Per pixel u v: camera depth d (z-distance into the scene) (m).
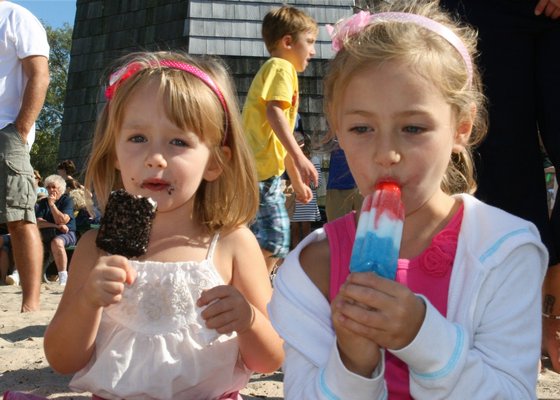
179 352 2.30
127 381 2.29
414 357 1.59
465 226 1.85
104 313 2.34
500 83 3.16
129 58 2.66
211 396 2.36
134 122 2.34
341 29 1.94
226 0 14.41
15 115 4.98
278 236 4.59
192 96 2.36
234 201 2.53
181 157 2.34
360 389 1.62
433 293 1.83
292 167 4.62
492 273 1.78
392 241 1.61
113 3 16.92
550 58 3.12
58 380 3.36
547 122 3.15
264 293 2.47
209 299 2.15
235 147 2.54
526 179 3.18
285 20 4.98
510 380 1.70
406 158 1.72
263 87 4.60
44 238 9.51
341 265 1.93
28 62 4.94
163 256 2.40
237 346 2.35
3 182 4.89
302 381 1.84
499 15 3.15
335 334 1.84
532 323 1.78
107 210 2.16
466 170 2.24
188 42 14.23
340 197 6.36
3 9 4.97
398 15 1.92
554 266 3.16
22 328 4.65
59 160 17.33
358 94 1.75
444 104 1.77
